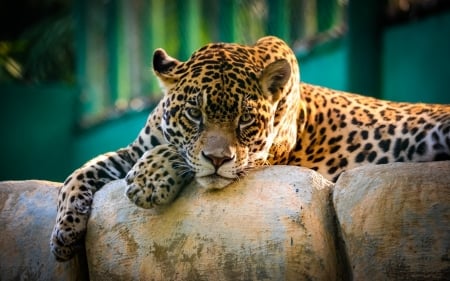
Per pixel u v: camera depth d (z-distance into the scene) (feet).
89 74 93.45
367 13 63.16
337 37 64.95
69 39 105.29
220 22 77.51
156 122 39.22
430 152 41.29
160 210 34.86
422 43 60.54
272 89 38.14
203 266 33.65
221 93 36.47
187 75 37.60
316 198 33.42
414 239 31.55
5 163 90.63
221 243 33.47
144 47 86.48
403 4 62.49
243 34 75.15
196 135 36.06
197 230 33.94
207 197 34.35
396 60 62.49
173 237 34.30
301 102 42.68
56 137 92.99
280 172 34.32
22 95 91.61
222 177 34.50
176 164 35.19
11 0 109.40
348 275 33.04
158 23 85.05
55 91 92.89
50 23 106.52
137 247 34.83
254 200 33.68
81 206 36.37
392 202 32.09
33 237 37.65
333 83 65.21
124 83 89.20
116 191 36.11
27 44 106.11
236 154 35.12
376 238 32.04
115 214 35.55
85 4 94.07
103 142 89.76
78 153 93.81
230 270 33.30
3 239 37.83
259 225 33.14
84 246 36.78
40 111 92.27
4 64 104.42
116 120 87.71
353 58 63.00
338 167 42.04
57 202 37.65
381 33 63.57
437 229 31.35
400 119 42.57
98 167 38.29
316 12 68.03
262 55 40.04
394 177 32.48
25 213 38.06
